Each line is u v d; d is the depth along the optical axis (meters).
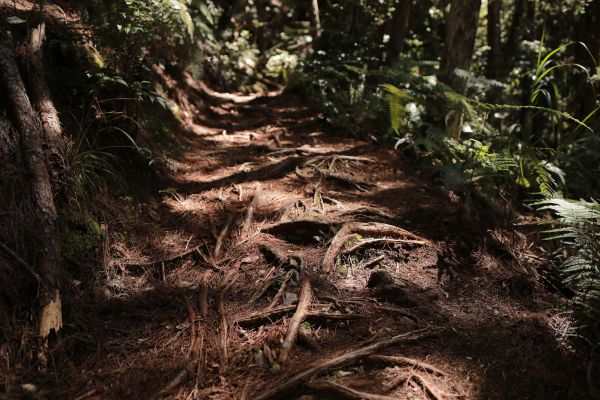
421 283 3.65
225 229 4.13
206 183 5.10
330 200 4.73
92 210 3.75
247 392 2.58
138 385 2.66
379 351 2.86
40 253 3.06
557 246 4.56
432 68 6.19
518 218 4.94
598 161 5.48
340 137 7.04
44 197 3.22
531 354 2.95
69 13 4.85
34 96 3.69
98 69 4.24
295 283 3.50
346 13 10.48
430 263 3.86
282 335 3.03
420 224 4.41
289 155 6.08
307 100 9.00
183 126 6.61
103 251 3.59
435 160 5.78
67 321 3.04
